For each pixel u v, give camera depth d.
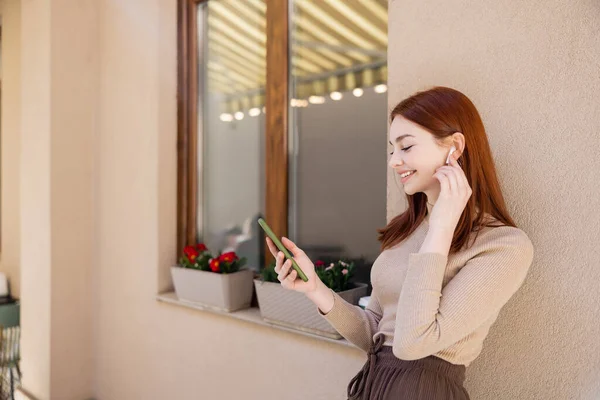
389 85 1.50
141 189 2.52
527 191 1.23
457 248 1.02
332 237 1.94
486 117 1.30
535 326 1.22
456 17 1.35
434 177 1.03
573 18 1.15
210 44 2.44
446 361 1.05
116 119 2.69
